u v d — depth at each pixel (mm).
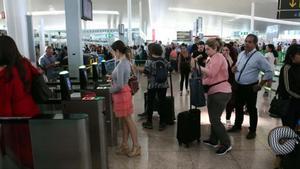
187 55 7473
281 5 6727
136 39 21719
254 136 4113
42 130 1909
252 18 20484
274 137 2736
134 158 3445
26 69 2021
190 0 20312
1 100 1951
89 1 4805
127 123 3459
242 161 3354
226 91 3402
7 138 2074
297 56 2846
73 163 1941
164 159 3416
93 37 24719
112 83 3379
